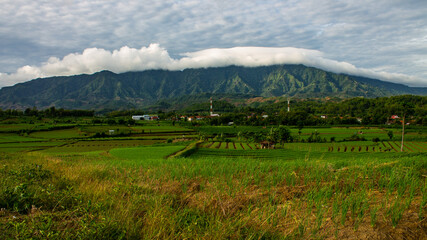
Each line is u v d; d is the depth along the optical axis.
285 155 56.47
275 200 7.87
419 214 5.71
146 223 5.94
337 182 8.93
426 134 107.50
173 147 73.94
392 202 6.70
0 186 7.80
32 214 5.96
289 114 184.75
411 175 9.46
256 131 139.25
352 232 5.40
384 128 138.88
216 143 99.50
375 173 10.13
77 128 147.38
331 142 99.19
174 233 5.68
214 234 5.47
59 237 4.87
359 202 6.63
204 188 9.72
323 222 6.04
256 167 13.24
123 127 156.12
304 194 8.20
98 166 15.32
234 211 7.10
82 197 7.61
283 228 5.89
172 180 11.45
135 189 8.95
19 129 128.50
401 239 5.02
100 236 5.17
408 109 72.25
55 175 11.20
